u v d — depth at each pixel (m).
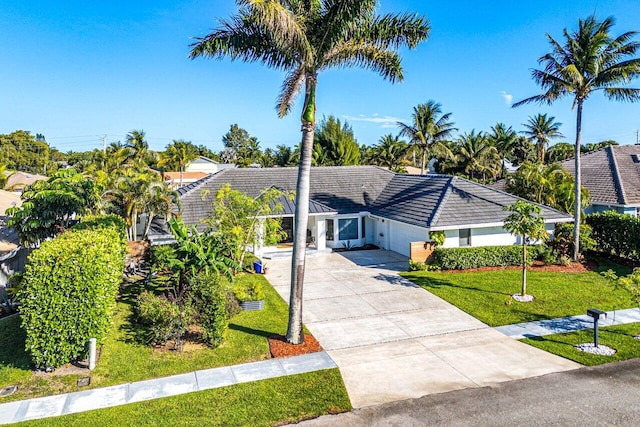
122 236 17.44
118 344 11.81
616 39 20.23
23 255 17.73
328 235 27.55
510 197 24.47
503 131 69.00
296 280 12.01
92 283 10.40
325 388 9.67
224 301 12.50
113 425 8.27
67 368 10.52
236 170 30.12
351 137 55.75
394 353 11.66
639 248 21.08
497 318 14.23
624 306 15.20
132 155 68.88
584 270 20.53
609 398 9.03
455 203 23.05
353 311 15.21
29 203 15.72
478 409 8.72
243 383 9.90
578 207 21.88
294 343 12.07
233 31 11.91
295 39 10.66
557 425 8.09
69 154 97.75
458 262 20.66
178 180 67.25
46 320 10.06
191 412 8.71
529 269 20.75
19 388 9.61
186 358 11.15
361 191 30.27
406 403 9.03
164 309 11.91
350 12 10.91
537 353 11.49
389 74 12.81
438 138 47.88
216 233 17.17
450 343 12.30
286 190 27.97
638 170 30.59
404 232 24.67
